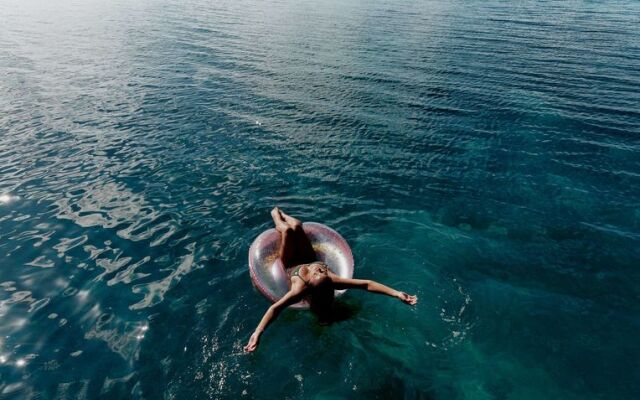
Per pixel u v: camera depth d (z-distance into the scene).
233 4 36.97
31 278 5.75
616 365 4.61
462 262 6.21
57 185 8.17
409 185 8.41
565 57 18.06
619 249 6.61
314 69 16.41
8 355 4.55
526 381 4.39
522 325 5.11
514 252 6.49
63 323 5.00
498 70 16.33
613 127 11.23
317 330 4.86
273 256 5.52
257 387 4.22
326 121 11.46
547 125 11.38
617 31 23.70
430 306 5.30
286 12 31.53
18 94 13.40
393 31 23.78
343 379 4.32
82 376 4.33
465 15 29.61
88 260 6.12
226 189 8.08
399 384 4.30
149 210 7.38
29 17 29.12
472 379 4.38
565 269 6.16
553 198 8.03
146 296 5.43
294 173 8.71
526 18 28.27
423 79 15.24
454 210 7.60
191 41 21.53
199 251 6.33
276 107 12.44
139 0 40.50
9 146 9.77
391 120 11.62
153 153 9.50
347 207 7.59
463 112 12.27
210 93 13.66
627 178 8.75
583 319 5.25
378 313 5.13
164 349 4.65
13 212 7.29
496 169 9.10
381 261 6.12
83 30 24.42
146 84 14.54
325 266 5.02
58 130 10.70
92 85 14.40
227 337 4.80
